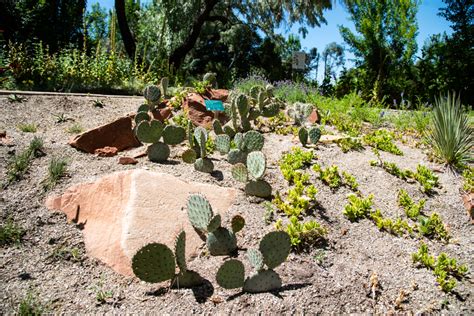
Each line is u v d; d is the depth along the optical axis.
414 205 3.92
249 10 19.02
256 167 3.74
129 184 3.45
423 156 5.32
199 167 4.21
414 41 17.14
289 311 2.57
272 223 3.46
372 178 4.46
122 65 9.81
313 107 6.86
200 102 6.22
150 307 2.57
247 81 10.42
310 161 4.64
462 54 16.62
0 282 2.71
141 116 5.16
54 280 2.78
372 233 3.52
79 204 3.46
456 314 2.69
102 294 2.66
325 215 3.65
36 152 4.22
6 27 12.51
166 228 3.17
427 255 3.17
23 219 3.29
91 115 6.20
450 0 17.11
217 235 3.04
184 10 15.98
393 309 2.71
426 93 16.48
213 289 2.74
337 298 2.73
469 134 5.24
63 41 13.22
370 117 7.14
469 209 3.96
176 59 16.45
